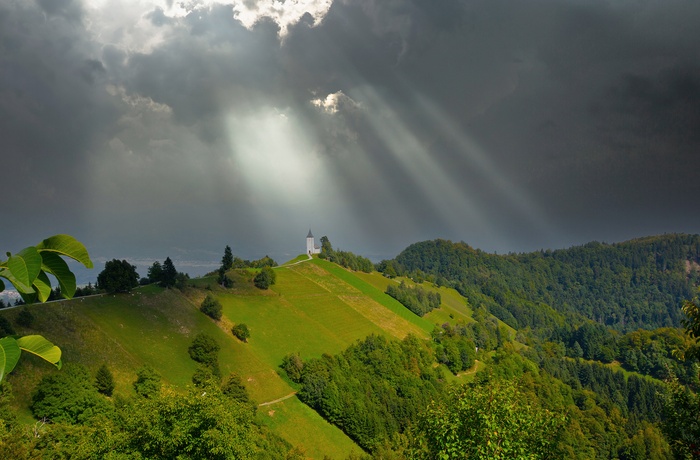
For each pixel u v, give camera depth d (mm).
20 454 36594
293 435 86625
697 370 20078
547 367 181125
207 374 85938
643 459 113688
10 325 70438
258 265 182750
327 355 110375
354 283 194125
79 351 75750
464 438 21562
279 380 101812
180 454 33875
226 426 35562
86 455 37125
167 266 115125
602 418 133000
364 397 101500
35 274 6742
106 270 99000
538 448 21188
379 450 79562
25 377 61938
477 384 23547
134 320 93875
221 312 115812
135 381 76125
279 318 133125
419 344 143000
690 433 19609
